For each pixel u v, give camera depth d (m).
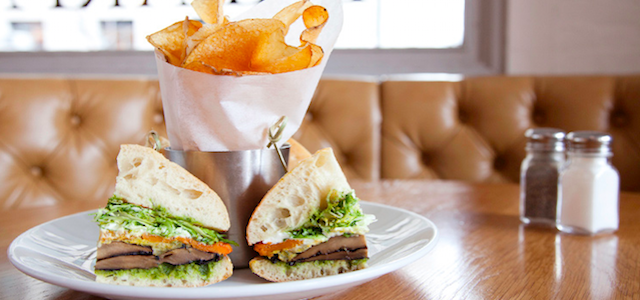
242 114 0.57
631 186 1.31
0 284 0.56
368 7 1.82
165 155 0.59
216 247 0.55
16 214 0.79
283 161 0.58
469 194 0.91
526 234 0.70
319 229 0.57
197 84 0.55
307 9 0.58
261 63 0.56
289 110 0.58
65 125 1.29
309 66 0.58
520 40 1.69
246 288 0.49
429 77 1.49
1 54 1.86
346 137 1.42
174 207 0.56
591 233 0.70
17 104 1.24
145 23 1.86
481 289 0.55
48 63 1.86
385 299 0.53
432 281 0.56
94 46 1.89
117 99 1.33
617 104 1.32
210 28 0.57
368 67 1.81
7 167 1.22
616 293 0.54
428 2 1.78
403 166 1.42
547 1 1.65
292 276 0.56
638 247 0.66
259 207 0.56
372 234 0.67
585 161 0.71
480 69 1.74
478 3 1.72
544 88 1.37
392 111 1.44
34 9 1.87
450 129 1.41
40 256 0.58
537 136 0.77
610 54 1.63
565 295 0.54
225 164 0.57
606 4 1.61
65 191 1.28
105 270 0.55
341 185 0.57
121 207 0.55
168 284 0.55
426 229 0.62
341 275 0.51
